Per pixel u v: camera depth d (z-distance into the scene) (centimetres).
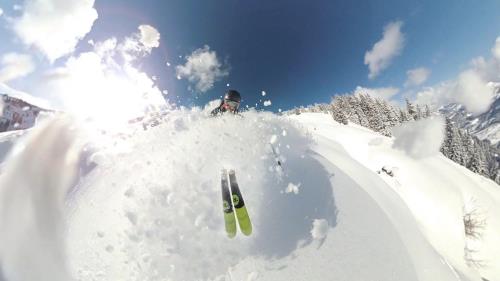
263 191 435
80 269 303
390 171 733
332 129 1132
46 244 316
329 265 295
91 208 404
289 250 319
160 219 363
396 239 351
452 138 4928
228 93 634
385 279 285
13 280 264
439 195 696
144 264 309
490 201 815
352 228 357
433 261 338
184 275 296
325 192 441
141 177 475
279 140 652
